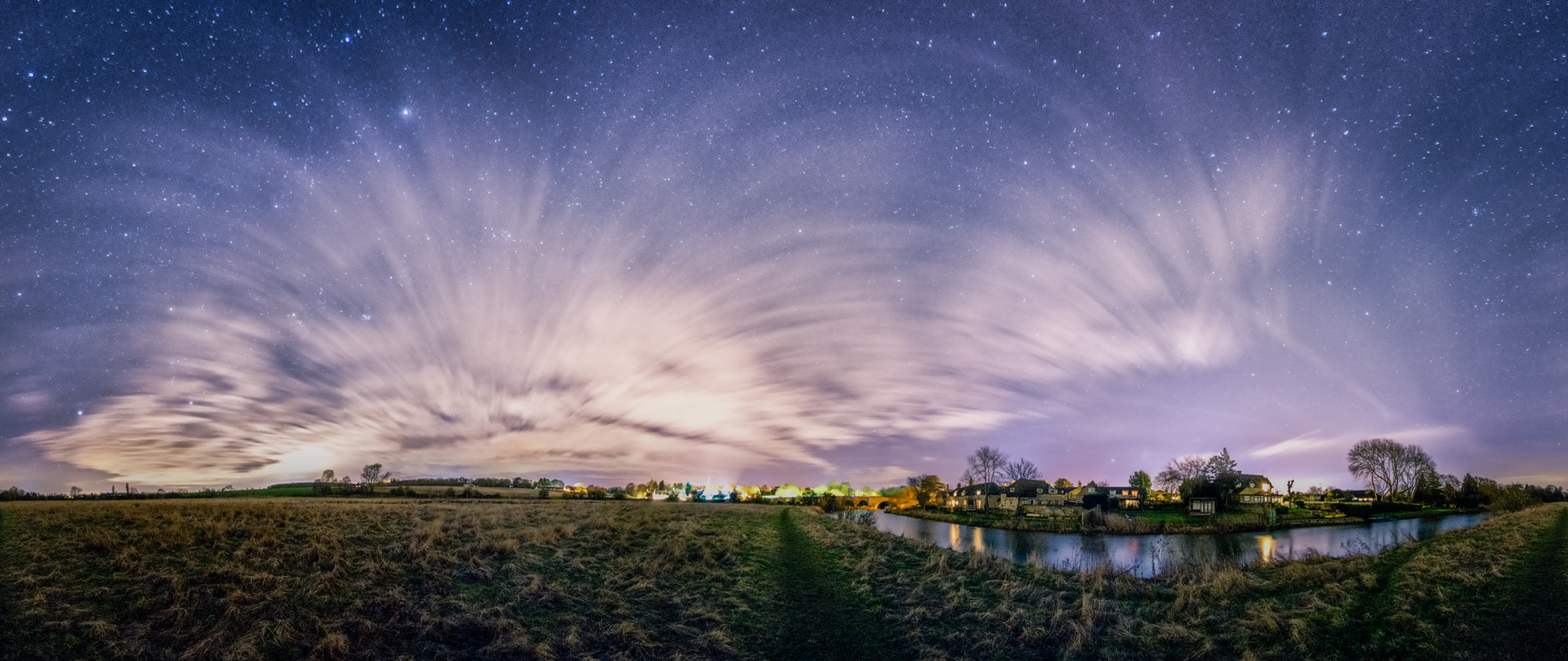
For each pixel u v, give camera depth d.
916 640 17.22
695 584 21.28
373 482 77.12
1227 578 20.86
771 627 18.20
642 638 16.36
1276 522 70.06
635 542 26.95
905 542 30.23
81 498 48.22
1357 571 22.42
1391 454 100.81
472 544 23.66
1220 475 90.88
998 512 87.81
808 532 34.00
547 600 18.42
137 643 13.56
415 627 15.77
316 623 15.23
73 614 14.40
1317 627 16.91
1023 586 21.28
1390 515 78.19
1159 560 37.50
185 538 20.77
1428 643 15.40
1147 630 17.44
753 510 49.16
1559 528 37.34
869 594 21.11
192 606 15.42
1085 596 19.33
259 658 13.47
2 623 13.75
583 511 38.25
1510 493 81.44
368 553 21.30
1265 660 15.22
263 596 16.38
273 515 26.69
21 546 18.94
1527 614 17.11
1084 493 100.94
